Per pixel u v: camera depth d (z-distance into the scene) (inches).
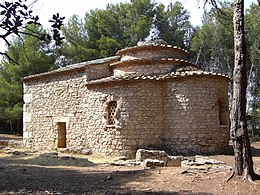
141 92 566.3
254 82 1208.2
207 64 1389.0
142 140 556.7
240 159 308.5
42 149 730.8
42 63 1163.3
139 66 612.7
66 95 692.7
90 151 610.2
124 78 562.6
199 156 515.8
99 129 599.8
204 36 1245.1
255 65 1174.3
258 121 1167.0
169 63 609.3
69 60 1386.6
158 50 631.8
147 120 563.5
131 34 1307.8
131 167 440.8
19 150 656.4
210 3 397.1
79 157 571.8
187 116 554.9
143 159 496.4
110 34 1326.3
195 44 1272.1
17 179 334.3
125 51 652.1
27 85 788.6
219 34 1183.6
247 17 1155.3
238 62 312.8
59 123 709.3
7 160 508.1
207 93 567.5
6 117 1187.3
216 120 570.3
